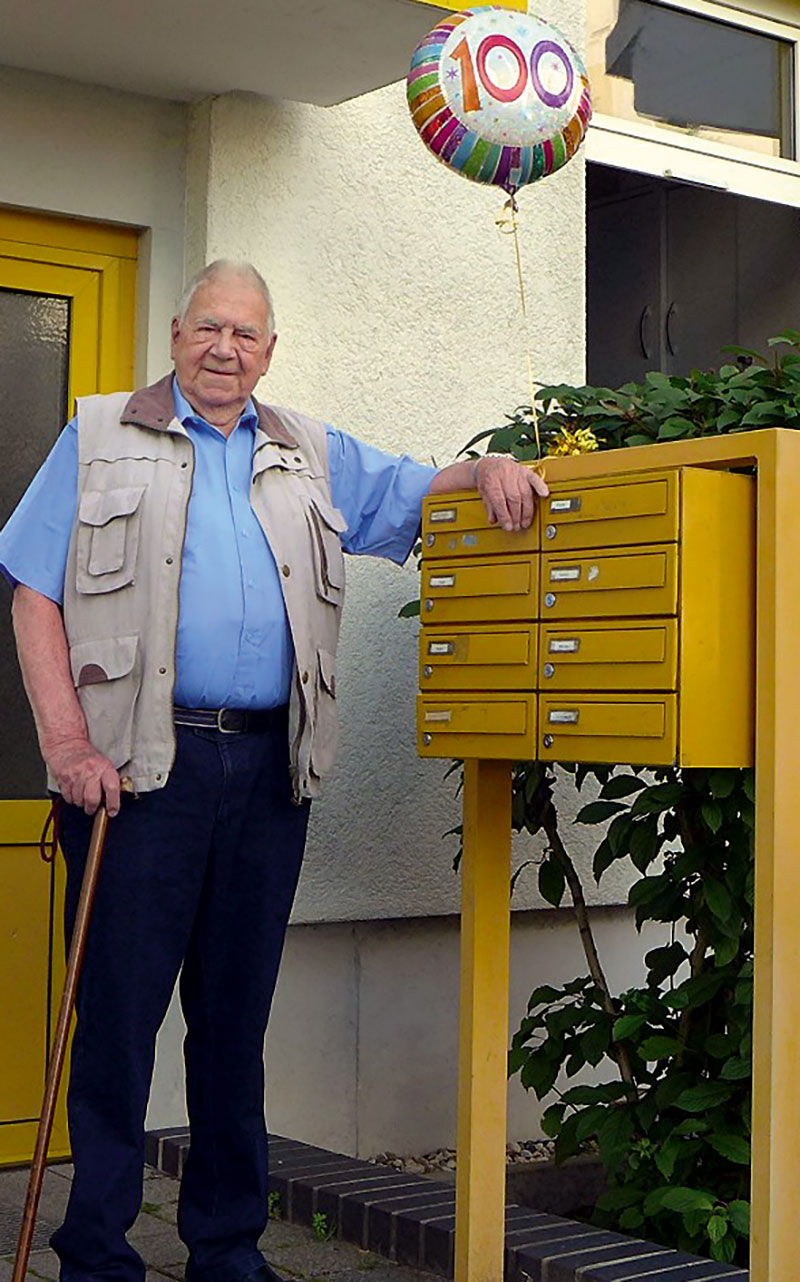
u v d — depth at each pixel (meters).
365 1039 4.75
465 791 3.32
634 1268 3.38
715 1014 4.07
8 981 4.34
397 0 3.92
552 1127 4.08
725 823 3.86
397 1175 4.03
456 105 3.20
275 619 3.17
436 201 4.87
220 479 3.19
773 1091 2.73
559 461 3.01
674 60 5.64
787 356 3.84
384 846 4.72
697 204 5.75
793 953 2.76
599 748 2.88
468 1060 3.29
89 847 3.02
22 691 4.41
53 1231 3.84
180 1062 4.51
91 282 4.53
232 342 3.15
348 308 4.71
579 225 5.16
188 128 4.59
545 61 3.23
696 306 5.77
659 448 2.87
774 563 2.75
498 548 3.10
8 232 4.40
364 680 4.70
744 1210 3.64
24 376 4.44
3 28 4.07
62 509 3.17
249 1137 3.31
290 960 4.63
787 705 2.76
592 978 4.27
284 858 3.27
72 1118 3.12
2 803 4.34
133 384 4.59
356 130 4.73
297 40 4.14
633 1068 4.16
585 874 5.10
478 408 4.94
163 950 3.12
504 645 3.06
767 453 2.76
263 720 3.20
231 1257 3.31
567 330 5.13
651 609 2.80
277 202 4.59
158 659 3.07
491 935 3.31
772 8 5.84
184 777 3.10
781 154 5.94
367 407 4.74
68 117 4.41
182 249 4.58
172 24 4.04
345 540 3.47
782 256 5.95
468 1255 3.29
